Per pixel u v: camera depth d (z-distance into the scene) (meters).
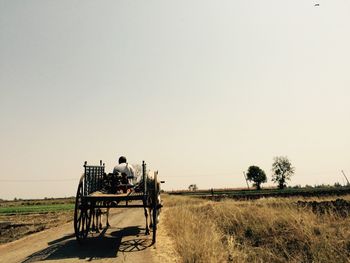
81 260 7.65
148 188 10.30
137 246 9.20
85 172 9.33
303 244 8.71
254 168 117.38
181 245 8.23
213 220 14.85
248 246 9.43
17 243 11.04
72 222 17.92
